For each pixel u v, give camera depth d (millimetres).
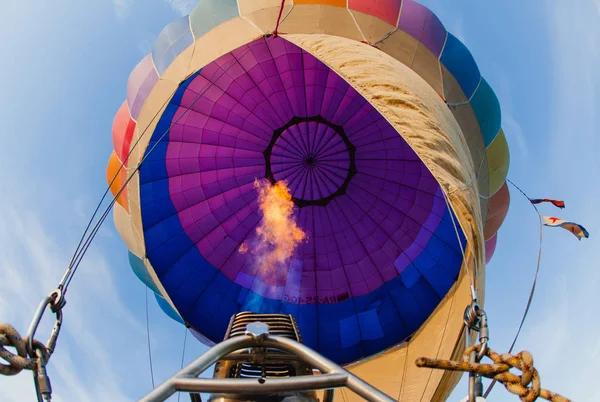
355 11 9398
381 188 12641
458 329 8688
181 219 12055
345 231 12742
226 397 3947
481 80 10398
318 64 11695
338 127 12586
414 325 10867
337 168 12828
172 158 11922
